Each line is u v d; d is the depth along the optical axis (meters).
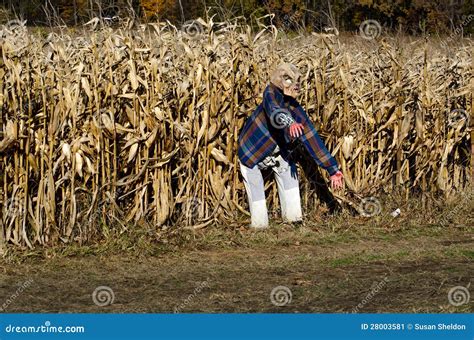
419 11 33.28
